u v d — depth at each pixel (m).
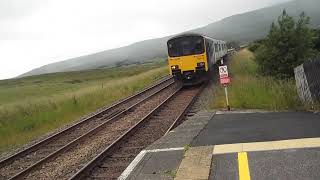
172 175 8.30
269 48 24.89
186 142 11.10
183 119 16.98
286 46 24.27
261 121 12.97
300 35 24.23
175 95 25.02
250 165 8.24
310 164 7.88
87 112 24.77
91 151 13.44
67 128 18.11
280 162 8.21
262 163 8.28
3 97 52.94
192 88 28.62
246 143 10.05
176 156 9.76
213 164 8.63
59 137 17.12
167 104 21.44
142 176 8.55
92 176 10.50
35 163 12.38
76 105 26.12
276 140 9.98
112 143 12.85
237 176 7.73
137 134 15.00
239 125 12.72
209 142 10.74
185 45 29.72
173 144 11.09
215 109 17.19
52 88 64.75
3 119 24.34
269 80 21.47
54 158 13.24
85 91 34.44
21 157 14.45
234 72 32.91
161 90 29.00
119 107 23.86
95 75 100.25
